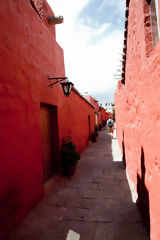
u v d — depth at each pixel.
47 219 2.96
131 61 3.48
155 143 1.91
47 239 2.45
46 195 3.92
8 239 2.47
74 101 7.98
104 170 5.68
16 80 2.99
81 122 9.63
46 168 4.72
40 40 4.10
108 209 3.20
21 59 3.18
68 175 5.25
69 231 2.61
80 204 3.45
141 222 2.74
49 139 5.08
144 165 2.58
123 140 6.40
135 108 3.29
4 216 2.52
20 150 3.02
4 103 2.64
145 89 2.28
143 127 2.58
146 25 2.17
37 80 3.84
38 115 3.82
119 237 2.42
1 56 2.61
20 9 3.22
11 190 2.71
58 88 5.41
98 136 17.11
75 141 7.78
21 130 3.08
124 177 4.84
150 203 2.21
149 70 2.02
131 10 3.13
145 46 2.17
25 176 3.14
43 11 4.77
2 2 2.70
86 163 6.73
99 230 2.61
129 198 3.58
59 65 5.66
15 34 3.00
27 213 3.14
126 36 3.95
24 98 3.23
